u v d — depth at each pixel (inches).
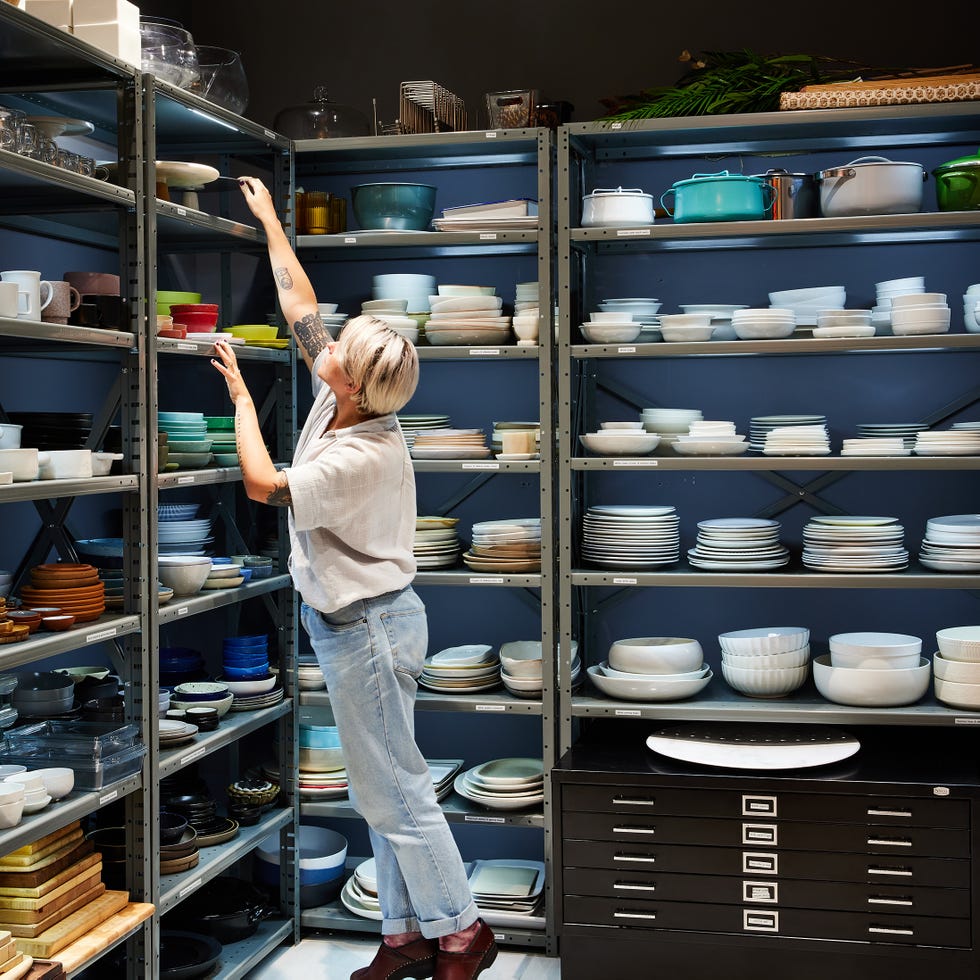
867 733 141.9
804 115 130.8
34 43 99.6
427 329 141.7
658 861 127.5
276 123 146.1
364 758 116.3
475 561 141.8
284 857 144.3
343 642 114.6
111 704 114.2
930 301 131.0
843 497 148.4
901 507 147.0
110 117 125.5
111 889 116.4
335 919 143.9
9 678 113.7
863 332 131.5
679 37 149.5
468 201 155.4
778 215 133.5
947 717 128.5
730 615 152.3
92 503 140.6
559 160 136.3
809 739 133.8
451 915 118.8
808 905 124.2
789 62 138.5
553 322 142.1
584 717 151.1
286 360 141.0
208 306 126.1
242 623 160.7
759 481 150.5
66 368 135.3
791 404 148.7
